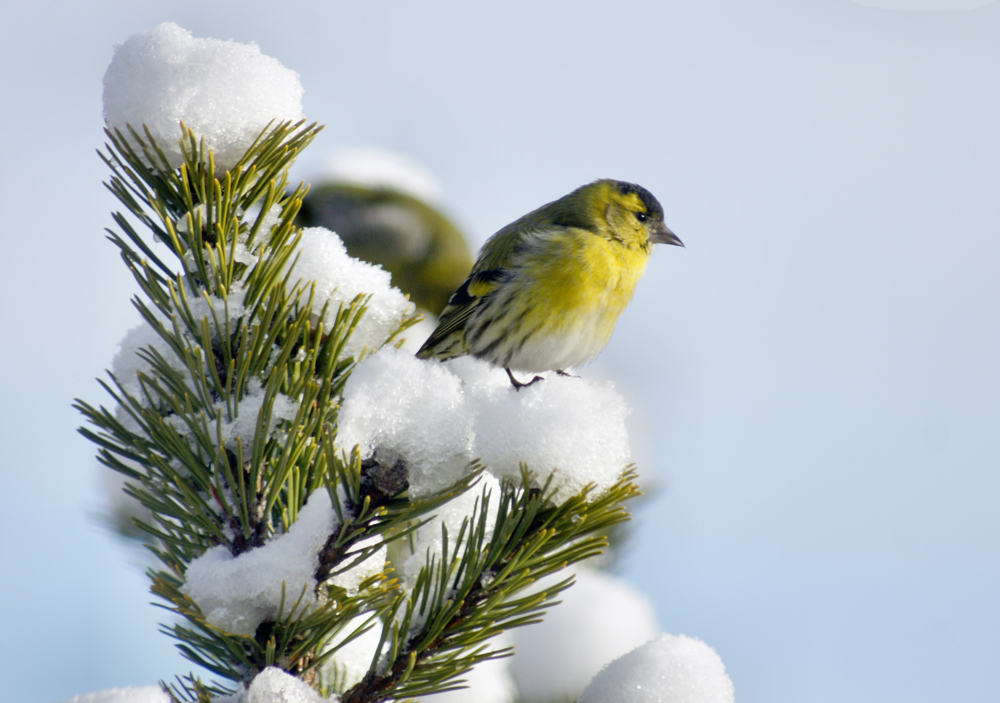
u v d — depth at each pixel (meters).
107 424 1.46
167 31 1.54
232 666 1.39
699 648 1.45
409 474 1.32
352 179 4.32
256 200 1.56
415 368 1.36
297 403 1.48
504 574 1.28
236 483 1.38
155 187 1.54
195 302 1.49
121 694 1.20
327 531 1.32
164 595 1.23
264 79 1.54
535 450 1.33
